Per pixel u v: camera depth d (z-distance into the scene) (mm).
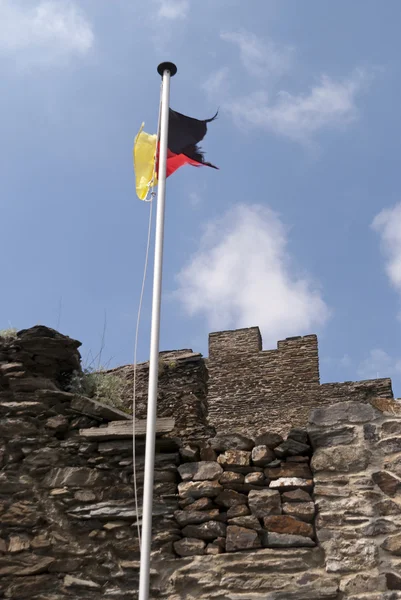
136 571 7902
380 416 8359
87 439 8719
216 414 22422
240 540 7898
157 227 8586
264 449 8398
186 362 12891
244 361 22953
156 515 8172
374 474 8039
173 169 9859
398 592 7391
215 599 7629
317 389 21922
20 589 7871
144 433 8602
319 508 7961
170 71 9734
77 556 8047
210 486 8258
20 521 8234
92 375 9633
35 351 9367
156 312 8078
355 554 7645
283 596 7539
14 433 8828
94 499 8328
